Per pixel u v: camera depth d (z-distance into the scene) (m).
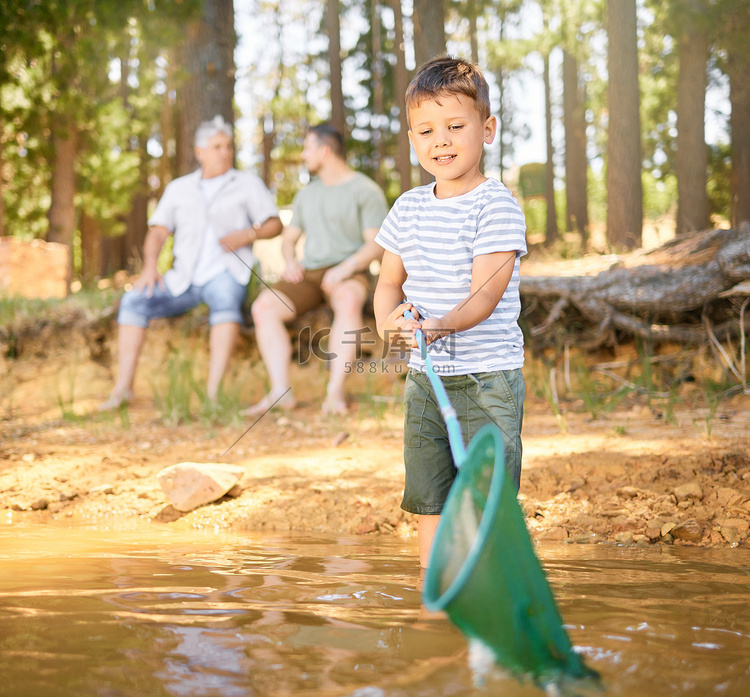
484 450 1.84
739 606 2.34
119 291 9.16
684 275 6.30
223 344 6.66
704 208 12.27
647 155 16.69
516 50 16.55
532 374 6.90
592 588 2.58
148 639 2.02
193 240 6.77
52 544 3.41
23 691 1.66
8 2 9.92
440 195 2.88
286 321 6.76
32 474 4.76
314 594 2.50
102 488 4.45
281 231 6.85
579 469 4.21
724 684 1.68
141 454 5.21
